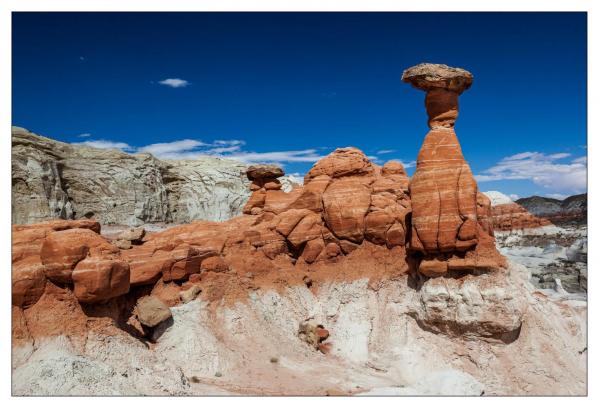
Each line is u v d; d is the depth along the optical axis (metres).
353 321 30.45
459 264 27.00
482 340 26.28
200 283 29.31
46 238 21.81
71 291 21.64
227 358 24.91
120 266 22.42
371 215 33.53
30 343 19.73
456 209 27.23
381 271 32.06
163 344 25.09
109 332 22.09
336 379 24.70
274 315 30.28
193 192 92.56
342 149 37.97
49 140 71.56
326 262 35.06
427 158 28.19
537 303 27.31
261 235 35.06
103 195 74.94
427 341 27.38
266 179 43.88
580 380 24.48
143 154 85.75
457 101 28.75
